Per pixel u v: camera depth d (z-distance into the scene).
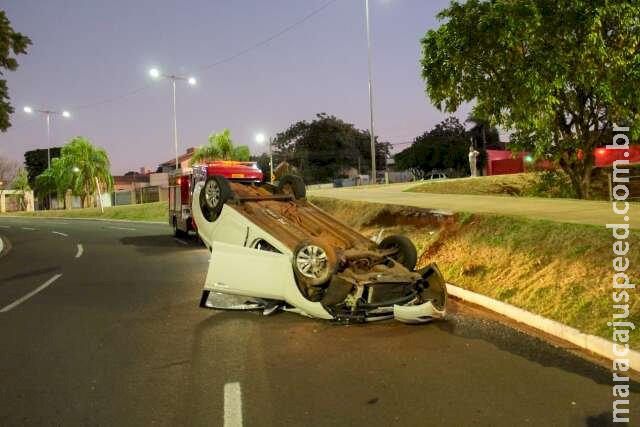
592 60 12.49
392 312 6.36
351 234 8.06
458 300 7.68
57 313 7.76
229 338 6.12
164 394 4.49
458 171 55.53
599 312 5.70
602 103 13.66
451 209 11.43
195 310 7.64
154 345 5.95
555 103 13.14
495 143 55.97
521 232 8.49
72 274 11.68
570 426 3.71
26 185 61.50
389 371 4.88
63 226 31.34
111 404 4.31
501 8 12.29
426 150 55.50
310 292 6.66
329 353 5.46
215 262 7.11
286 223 7.99
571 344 5.54
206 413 4.08
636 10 12.07
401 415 3.95
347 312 6.43
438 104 14.57
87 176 46.47
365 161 63.03
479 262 8.41
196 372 5.02
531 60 12.48
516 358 5.14
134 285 9.96
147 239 19.61
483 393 4.32
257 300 7.67
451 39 13.33
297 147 61.25
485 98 14.02
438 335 5.96
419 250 10.36
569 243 7.41
